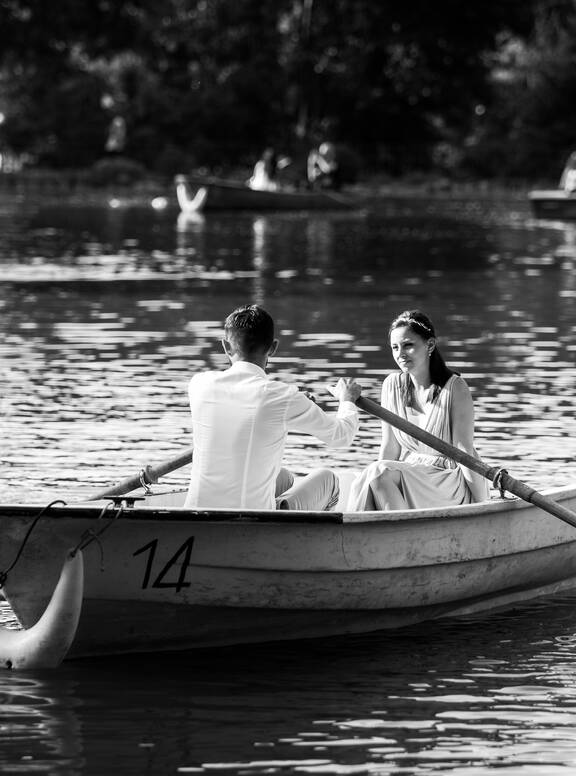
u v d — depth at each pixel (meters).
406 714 12.01
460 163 127.81
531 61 130.88
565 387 26.38
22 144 120.56
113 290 43.31
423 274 49.56
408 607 14.55
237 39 124.56
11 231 70.81
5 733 11.55
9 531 12.86
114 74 129.88
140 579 13.24
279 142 122.06
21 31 119.75
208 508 13.14
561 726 11.76
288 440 21.75
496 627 14.57
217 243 64.69
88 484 18.72
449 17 122.19
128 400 24.69
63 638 12.98
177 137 122.62
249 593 13.65
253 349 14.06
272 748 11.29
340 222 82.56
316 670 13.16
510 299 41.31
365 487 14.92
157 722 11.80
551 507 14.60
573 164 98.94
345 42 123.19
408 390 15.53
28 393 25.31
